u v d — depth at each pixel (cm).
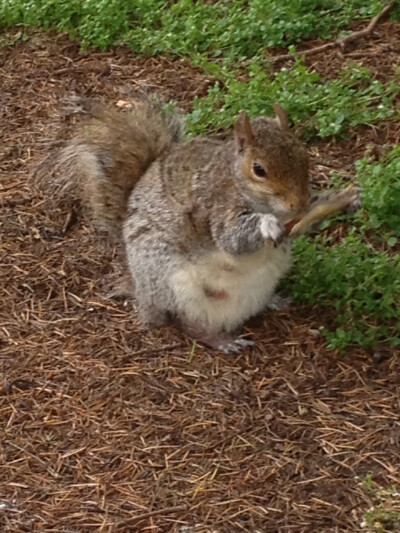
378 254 132
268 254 126
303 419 121
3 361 127
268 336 129
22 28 175
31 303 134
